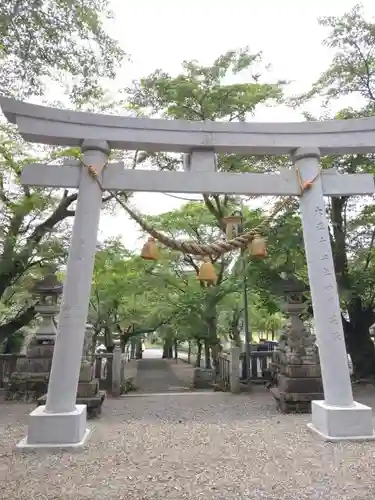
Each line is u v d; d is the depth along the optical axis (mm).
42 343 9555
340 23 10625
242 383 11164
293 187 6273
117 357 10039
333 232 11562
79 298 5570
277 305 11328
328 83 11383
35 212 11383
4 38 8836
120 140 6090
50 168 5961
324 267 5969
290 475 4195
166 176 6094
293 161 6488
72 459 4730
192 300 13203
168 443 5410
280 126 6391
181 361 24125
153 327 17000
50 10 8914
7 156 10547
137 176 6055
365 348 11758
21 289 11805
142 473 4277
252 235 6070
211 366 15883
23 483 4008
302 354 8055
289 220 10000
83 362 7555
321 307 5863
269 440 5508
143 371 18594
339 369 5672
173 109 10930
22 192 11219
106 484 3980
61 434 5172
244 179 6207
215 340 13195
